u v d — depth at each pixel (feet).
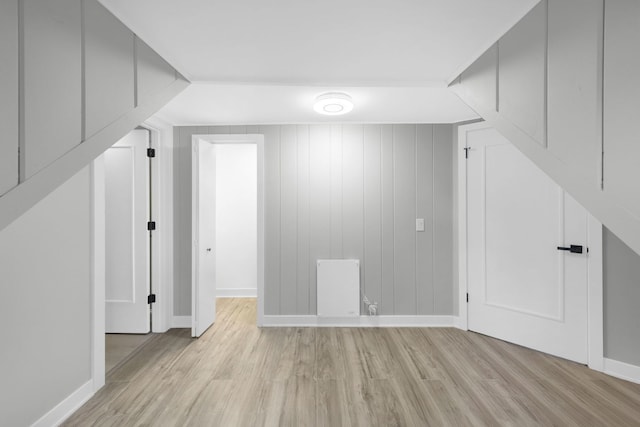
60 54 4.00
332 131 11.57
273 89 8.27
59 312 6.34
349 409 6.66
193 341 10.18
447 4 4.86
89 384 7.08
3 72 3.31
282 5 4.88
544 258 9.17
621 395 7.11
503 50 5.71
